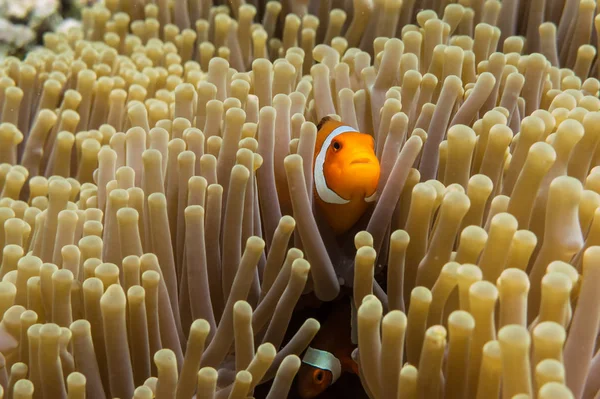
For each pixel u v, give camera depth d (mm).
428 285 304
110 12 512
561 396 247
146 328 309
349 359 322
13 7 596
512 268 277
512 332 256
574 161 316
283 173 347
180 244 338
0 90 435
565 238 288
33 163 416
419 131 341
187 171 336
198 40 478
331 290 332
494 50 414
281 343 330
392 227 340
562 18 445
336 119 364
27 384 294
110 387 308
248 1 488
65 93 425
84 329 302
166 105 404
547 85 386
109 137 409
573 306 293
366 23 457
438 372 279
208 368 294
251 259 313
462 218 300
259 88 371
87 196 366
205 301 325
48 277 314
